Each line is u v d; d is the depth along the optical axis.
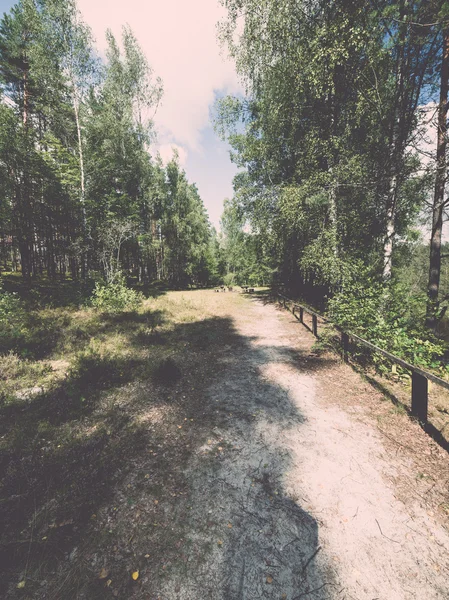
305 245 12.78
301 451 3.36
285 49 9.79
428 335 5.69
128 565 2.03
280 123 12.41
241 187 17.02
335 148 10.36
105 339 7.65
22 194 14.74
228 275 37.59
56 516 2.35
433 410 4.11
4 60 19.70
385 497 2.66
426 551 2.15
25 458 2.97
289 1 8.66
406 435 3.57
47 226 16.47
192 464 3.14
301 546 2.21
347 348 6.30
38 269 22.23
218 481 2.89
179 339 8.37
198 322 10.91
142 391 4.90
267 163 14.55
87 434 3.56
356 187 9.42
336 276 9.70
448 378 5.05
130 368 5.81
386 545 2.21
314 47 8.44
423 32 6.19
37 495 2.51
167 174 31.23
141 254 27.56
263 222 14.42
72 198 16.02
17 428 3.52
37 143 17.58
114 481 2.83
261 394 4.93
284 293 20.16
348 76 8.74
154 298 17.59
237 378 5.66
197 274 38.34
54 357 6.15
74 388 4.66
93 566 2.00
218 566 2.05
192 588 1.90
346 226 10.60
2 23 18.88
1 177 13.28
